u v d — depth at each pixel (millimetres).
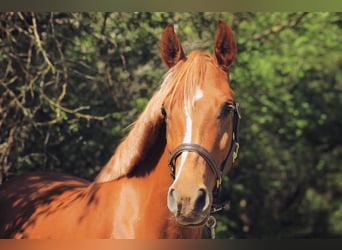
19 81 6914
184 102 3596
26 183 5012
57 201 4457
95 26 7383
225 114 3607
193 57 3766
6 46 6738
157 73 7699
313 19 8125
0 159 6723
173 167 3578
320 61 8328
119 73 7691
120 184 3943
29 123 6902
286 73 8289
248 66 7996
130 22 7426
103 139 7570
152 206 3795
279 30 8195
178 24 7578
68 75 7188
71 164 7605
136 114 7594
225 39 3850
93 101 7555
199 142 3514
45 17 7078
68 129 7320
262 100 8141
